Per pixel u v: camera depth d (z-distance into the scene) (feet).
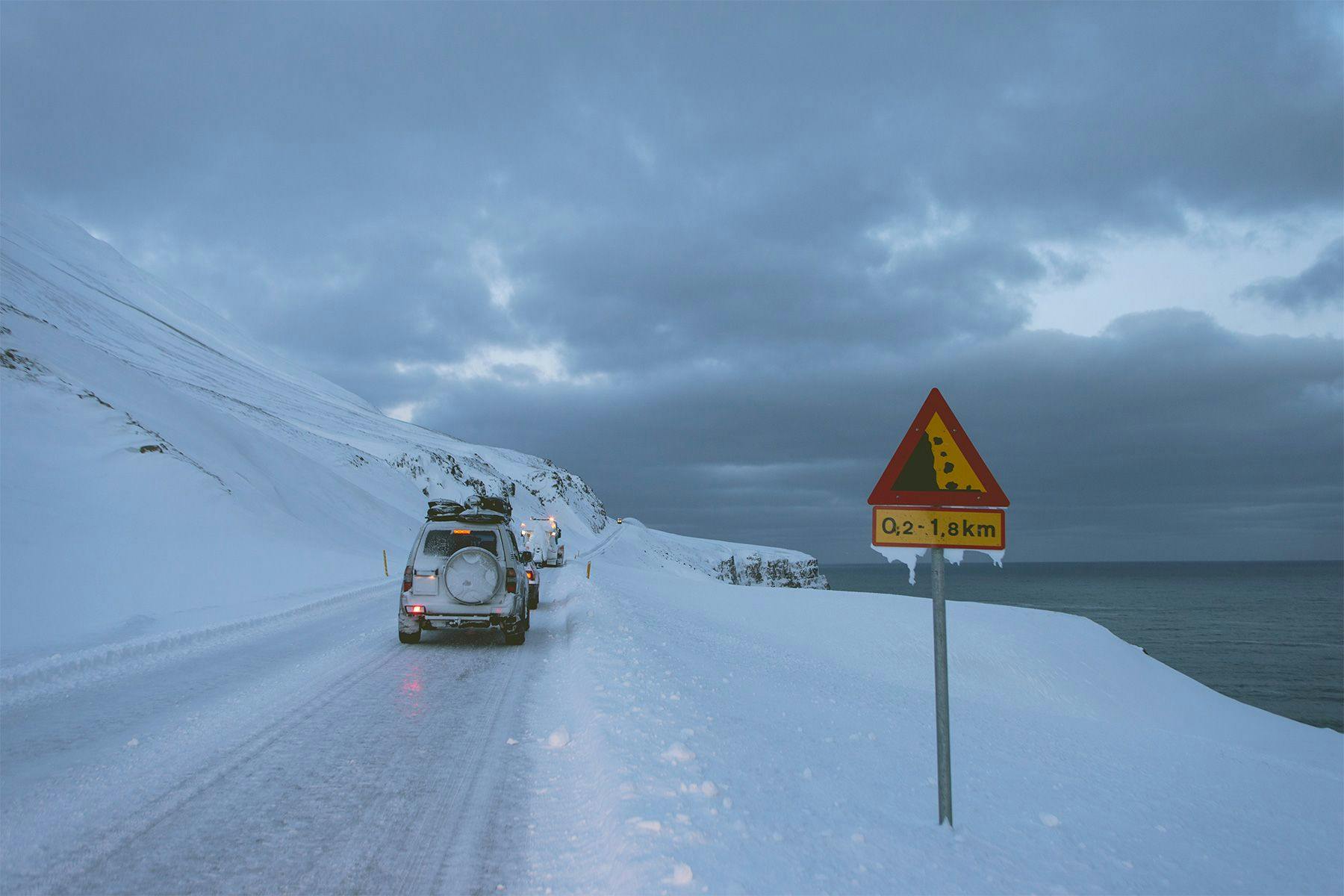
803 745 24.76
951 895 13.84
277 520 135.44
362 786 18.57
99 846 14.62
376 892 13.00
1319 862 23.65
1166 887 17.12
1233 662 257.14
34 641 41.96
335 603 69.46
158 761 20.22
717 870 13.26
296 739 22.82
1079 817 22.06
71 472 107.65
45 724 23.67
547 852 14.74
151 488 111.24
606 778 18.13
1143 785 31.09
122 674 32.24
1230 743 67.51
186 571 80.84
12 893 12.53
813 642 86.53
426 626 43.24
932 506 16.74
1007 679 81.35
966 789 22.97
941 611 17.16
